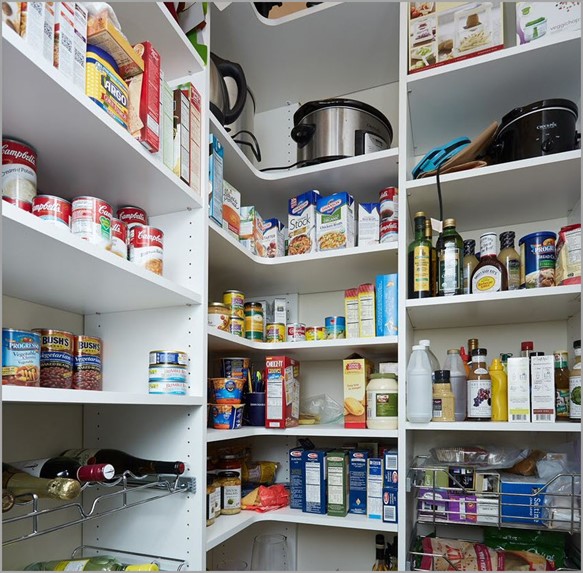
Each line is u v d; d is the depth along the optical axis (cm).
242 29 162
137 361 123
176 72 129
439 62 139
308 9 155
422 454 163
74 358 102
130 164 101
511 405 126
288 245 164
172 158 113
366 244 152
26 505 107
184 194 115
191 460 115
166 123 111
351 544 171
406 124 142
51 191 112
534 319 153
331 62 177
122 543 118
